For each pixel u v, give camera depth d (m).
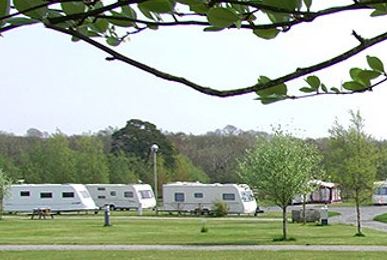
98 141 65.81
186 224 37.03
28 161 62.09
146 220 41.50
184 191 48.41
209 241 25.16
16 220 42.19
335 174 29.05
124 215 48.00
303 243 23.59
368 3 1.39
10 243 25.16
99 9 1.46
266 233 29.34
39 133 70.50
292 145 26.28
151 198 53.75
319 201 63.12
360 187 28.41
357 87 1.70
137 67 1.52
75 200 49.31
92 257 19.95
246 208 46.44
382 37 1.48
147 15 1.50
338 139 29.28
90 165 62.03
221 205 46.41
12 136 69.81
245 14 1.42
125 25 1.56
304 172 25.73
